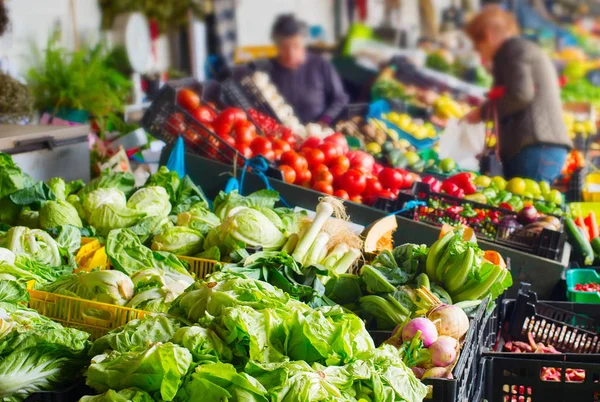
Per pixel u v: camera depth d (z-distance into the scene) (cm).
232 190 453
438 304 303
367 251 397
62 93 660
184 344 219
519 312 387
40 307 291
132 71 809
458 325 290
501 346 378
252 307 239
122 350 230
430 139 766
